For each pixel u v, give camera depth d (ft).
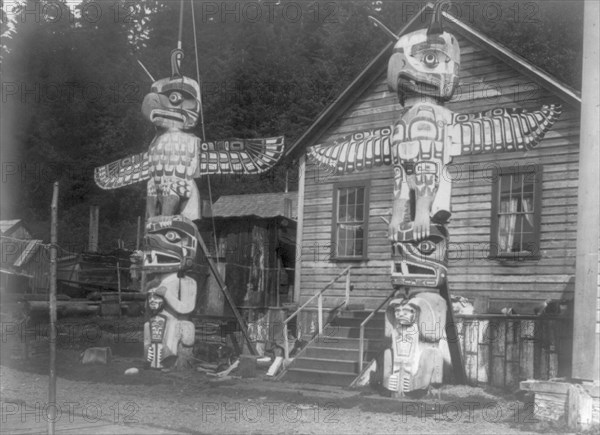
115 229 125.49
